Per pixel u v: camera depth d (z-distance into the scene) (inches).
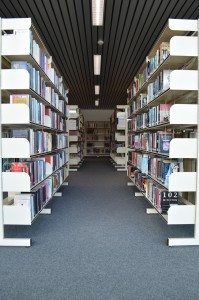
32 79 107.1
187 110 97.9
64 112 218.8
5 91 107.7
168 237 107.8
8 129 115.0
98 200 175.2
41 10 159.5
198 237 100.1
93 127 624.4
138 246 99.0
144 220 131.5
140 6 154.1
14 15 165.8
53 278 75.9
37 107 115.6
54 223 126.6
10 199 117.3
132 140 223.9
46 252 93.5
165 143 112.0
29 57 104.1
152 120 135.7
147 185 149.9
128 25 178.2
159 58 120.8
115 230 116.8
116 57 244.5
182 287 71.5
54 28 183.3
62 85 203.8
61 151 203.8
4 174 100.0
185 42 97.3
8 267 82.4
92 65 270.7
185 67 111.7
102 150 623.2
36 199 114.2
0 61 97.8
